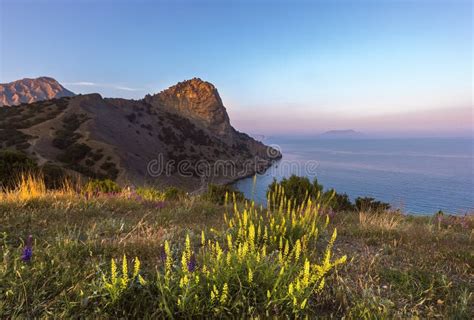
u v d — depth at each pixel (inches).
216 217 269.0
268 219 181.3
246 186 2716.5
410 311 107.0
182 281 93.9
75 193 327.3
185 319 91.4
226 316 92.8
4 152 427.2
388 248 178.1
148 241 157.9
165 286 95.6
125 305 96.1
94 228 180.7
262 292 101.6
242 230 160.1
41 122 2810.0
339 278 120.3
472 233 229.5
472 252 169.5
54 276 107.7
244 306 96.0
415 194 2304.4
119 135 3228.3
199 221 247.0
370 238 199.5
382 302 106.6
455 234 233.5
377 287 122.6
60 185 429.1
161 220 235.0
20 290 96.7
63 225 190.4
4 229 170.7
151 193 430.6
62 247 138.9
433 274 135.1
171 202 346.0
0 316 86.5
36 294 96.0
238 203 360.5
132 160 2508.6
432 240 207.8
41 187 318.0
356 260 153.8
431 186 2984.7
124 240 159.2
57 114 3075.8
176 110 7529.5
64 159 2222.0
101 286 99.1
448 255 168.6
